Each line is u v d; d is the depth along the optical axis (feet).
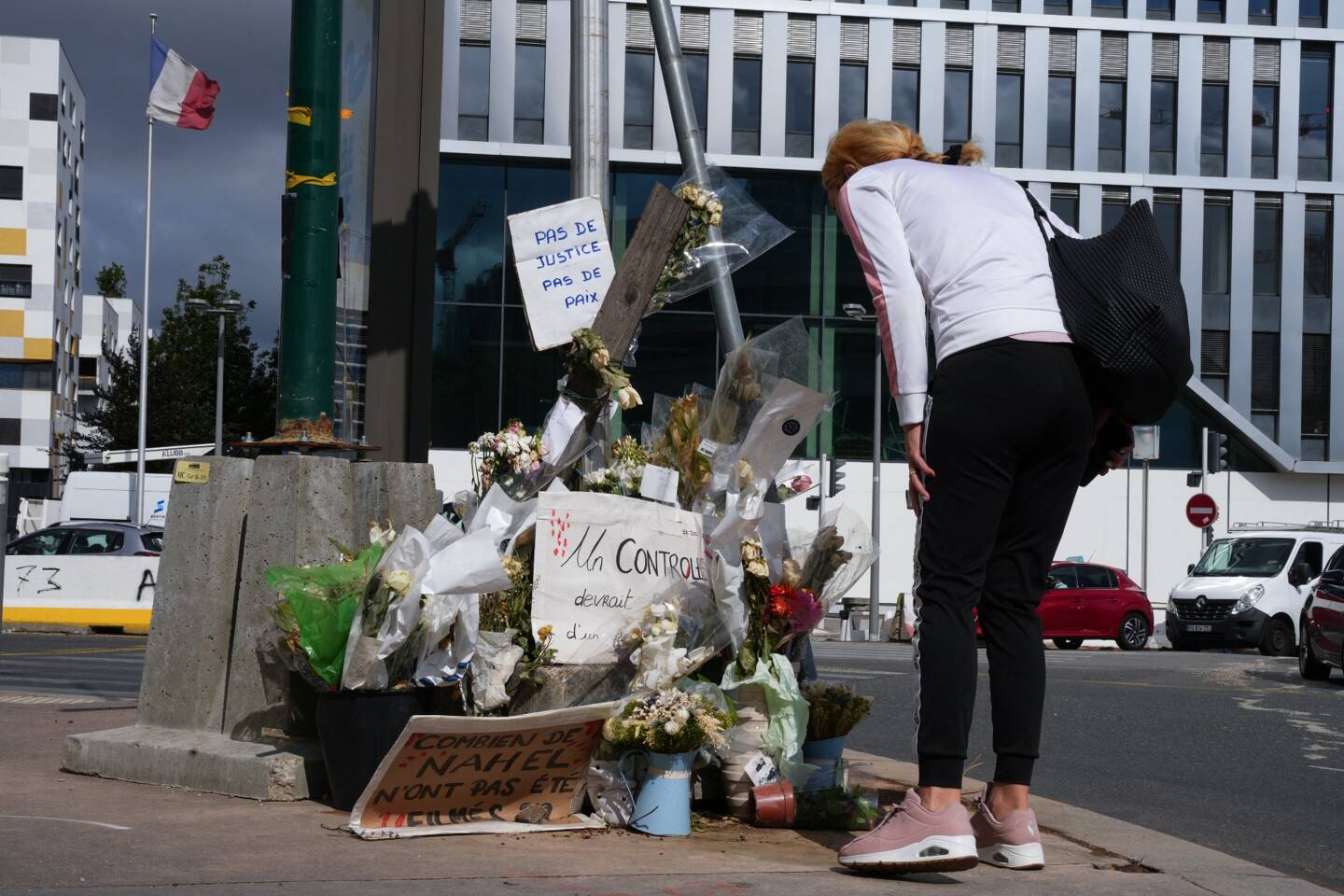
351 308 20.20
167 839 12.60
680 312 112.98
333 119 17.42
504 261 112.98
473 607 14.30
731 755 15.44
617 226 115.03
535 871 11.71
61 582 69.56
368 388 20.22
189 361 157.07
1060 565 85.35
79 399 275.80
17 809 14.21
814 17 118.62
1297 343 121.70
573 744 14.19
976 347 12.09
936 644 12.00
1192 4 122.31
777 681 15.58
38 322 227.40
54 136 228.22
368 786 13.00
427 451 20.39
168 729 17.38
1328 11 123.13
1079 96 121.29
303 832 13.15
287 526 16.57
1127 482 121.08
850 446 116.37
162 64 98.02
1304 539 81.51
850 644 82.89
